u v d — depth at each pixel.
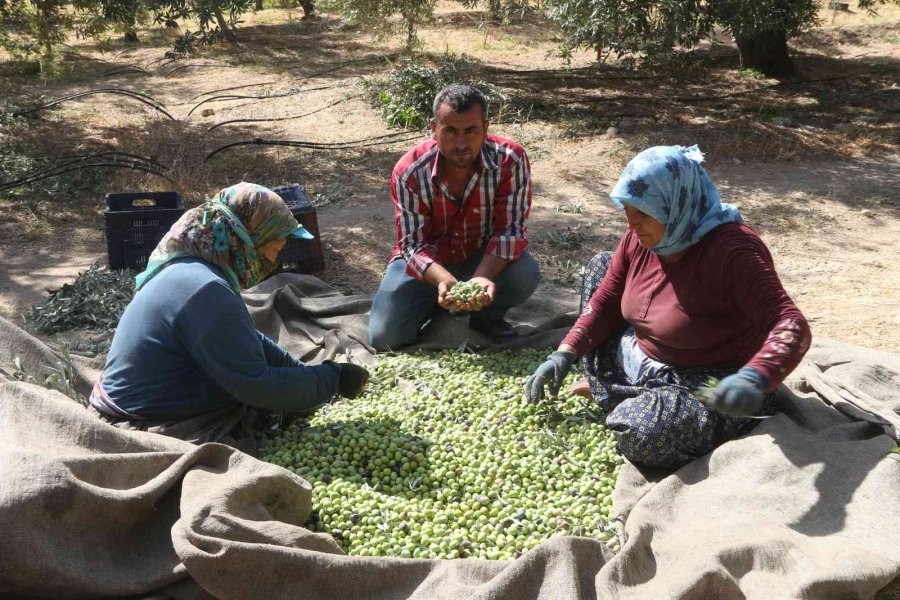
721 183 8.50
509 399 4.25
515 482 3.63
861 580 2.72
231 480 3.10
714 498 3.28
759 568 2.85
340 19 20.50
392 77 12.00
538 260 6.68
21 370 3.96
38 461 2.88
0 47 16.06
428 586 2.83
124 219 6.35
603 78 13.41
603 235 7.21
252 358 3.69
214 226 3.75
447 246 5.00
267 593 2.78
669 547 3.02
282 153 10.09
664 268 3.67
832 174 8.72
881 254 6.64
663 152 3.38
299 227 3.95
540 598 2.70
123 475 3.14
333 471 3.66
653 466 3.69
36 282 6.49
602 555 2.95
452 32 18.09
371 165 9.59
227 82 14.04
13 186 8.65
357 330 5.26
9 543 2.70
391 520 3.31
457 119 4.35
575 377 4.48
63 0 12.92
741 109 11.24
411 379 4.62
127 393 3.76
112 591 2.85
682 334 3.64
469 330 4.98
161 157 9.95
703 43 15.91
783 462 3.38
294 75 14.42
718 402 2.99
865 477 3.25
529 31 18.09
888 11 16.89
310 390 3.88
